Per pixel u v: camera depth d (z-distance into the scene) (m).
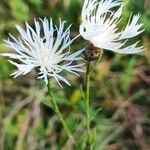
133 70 0.38
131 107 0.37
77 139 0.33
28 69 0.19
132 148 0.36
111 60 0.38
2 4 0.41
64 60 0.21
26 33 0.20
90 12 0.20
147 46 0.39
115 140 0.35
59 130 0.36
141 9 0.38
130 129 0.36
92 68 0.21
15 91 0.37
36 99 0.36
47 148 0.35
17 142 0.35
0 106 0.36
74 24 0.38
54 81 0.35
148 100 0.38
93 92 0.37
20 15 0.40
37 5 0.41
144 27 0.38
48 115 0.36
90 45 0.19
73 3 0.40
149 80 0.38
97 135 0.35
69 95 0.36
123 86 0.38
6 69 0.37
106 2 0.20
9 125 0.35
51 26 0.20
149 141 0.36
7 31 0.39
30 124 0.36
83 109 0.35
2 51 0.37
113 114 0.36
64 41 0.20
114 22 0.20
